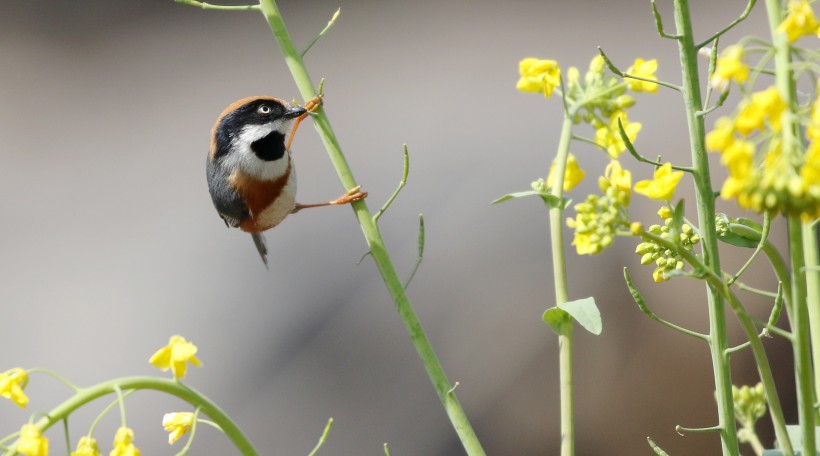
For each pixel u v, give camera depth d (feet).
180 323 38.88
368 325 37.76
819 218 11.83
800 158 9.77
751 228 14.94
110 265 41.14
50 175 43.70
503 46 42.98
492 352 35.73
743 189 9.89
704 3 40.52
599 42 41.37
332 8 46.68
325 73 44.19
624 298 35.09
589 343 35.01
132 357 38.60
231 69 45.44
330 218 40.14
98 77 46.24
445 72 42.75
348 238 39.58
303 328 38.19
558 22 43.24
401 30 45.29
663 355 34.32
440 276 37.17
